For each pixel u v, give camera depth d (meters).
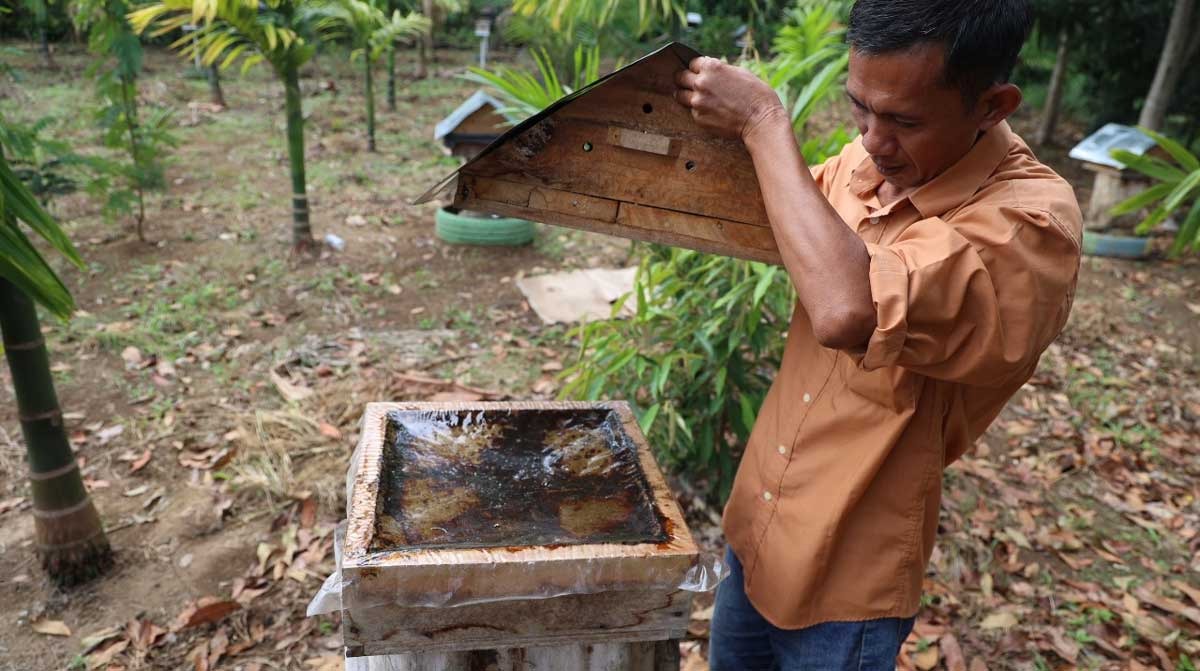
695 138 1.24
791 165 1.12
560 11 3.61
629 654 1.38
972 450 3.62
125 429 3.40
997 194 1.13
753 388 2.87
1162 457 3.62
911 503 1.33
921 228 1.11
